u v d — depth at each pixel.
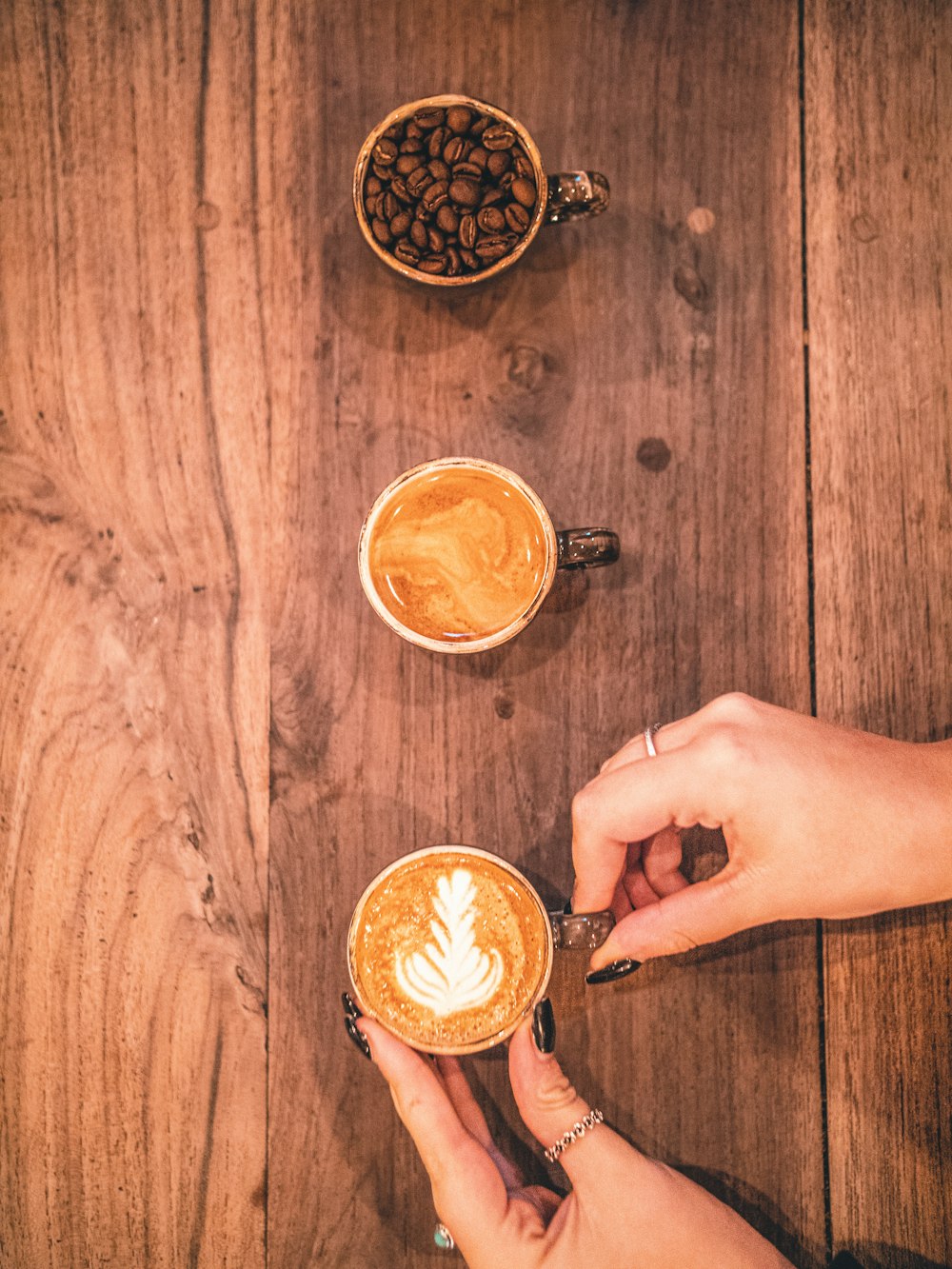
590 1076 0.47
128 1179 0.46
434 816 0.47
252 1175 0.47
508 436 0.48
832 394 0.49
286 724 0.47
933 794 0.41
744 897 0.42
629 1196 0.44
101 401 0.47
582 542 0.44
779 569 0.48
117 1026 0.47
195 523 0.47
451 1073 0.46
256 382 0.47
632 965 0.46
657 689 0.48
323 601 0.47
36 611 0.47
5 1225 0.46
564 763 0.47
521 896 0.45
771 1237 0.47
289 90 0.48
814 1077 0.48
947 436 0.49
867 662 0.48
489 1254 0.43
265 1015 0.47
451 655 0.47
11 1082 0.46
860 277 0.49
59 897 0.47
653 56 0.49
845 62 0.49
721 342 0.49
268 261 0.47
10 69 0.47
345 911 0.47
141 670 0.47
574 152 0.48
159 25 0.48
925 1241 0.48
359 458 0.47
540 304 0.48
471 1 0.48
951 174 0.49
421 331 0.48
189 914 0.47
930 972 0.48
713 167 0.49
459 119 0.43
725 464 0.48
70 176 0.47
